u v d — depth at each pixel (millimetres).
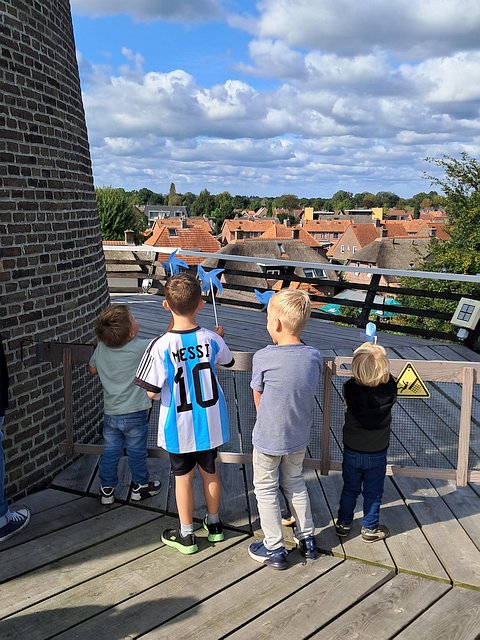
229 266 39750
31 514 3375
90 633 2420
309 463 3553
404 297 20469
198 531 3207
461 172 18922
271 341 7391
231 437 4453
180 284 2865
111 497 3475
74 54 4414
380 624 2488
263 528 2904
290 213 146125
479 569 2867
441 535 3176
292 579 2793
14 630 2432
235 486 3707
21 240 3549
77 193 4285
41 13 3762
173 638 2391
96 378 4648
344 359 3359
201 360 2900
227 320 8805
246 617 2520
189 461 2945
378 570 2875
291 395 2775
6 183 3412
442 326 17781
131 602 2615
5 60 3389
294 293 2844
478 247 18703
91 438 4527
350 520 3115
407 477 3879
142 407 3328
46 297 3818
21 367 3561
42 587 2717
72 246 4168
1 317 3396
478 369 3246
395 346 7312
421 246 50531
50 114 3855
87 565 2891
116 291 11742
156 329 7832
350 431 2984
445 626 2484
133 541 3107
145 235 73500
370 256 50344
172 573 2828
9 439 3482
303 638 2395
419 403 5305
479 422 4820
